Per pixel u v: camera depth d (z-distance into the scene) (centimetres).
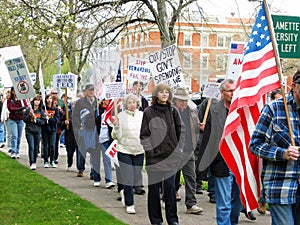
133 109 826
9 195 960
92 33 1716
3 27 1645
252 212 834
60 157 1588
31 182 1103
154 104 748
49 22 1634
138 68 895
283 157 502
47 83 3306
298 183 513
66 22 1656
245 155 610
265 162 525
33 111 1296
